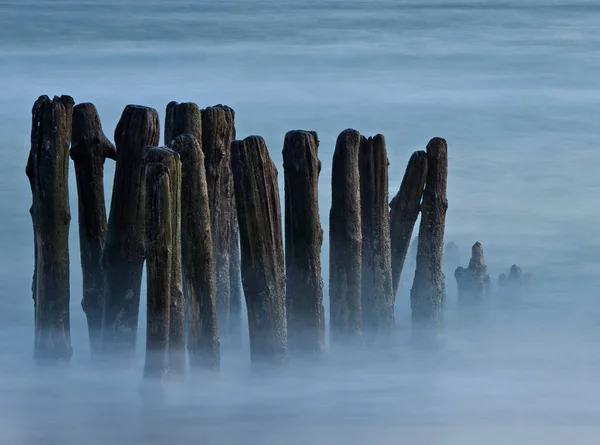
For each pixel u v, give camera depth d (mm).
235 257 46094
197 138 39406
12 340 50875
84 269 42875
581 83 167500
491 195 91625
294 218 40000
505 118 132500
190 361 39469
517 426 42125
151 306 37562
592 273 68312
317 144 39938
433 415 42094
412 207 45062
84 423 39875
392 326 44219
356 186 41219
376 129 123688
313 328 40844
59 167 40188
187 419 39375
